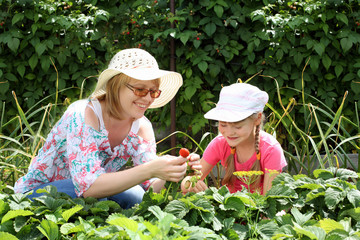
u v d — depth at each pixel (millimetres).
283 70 4012
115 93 2033
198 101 4078
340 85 4133
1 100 4070
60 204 1690
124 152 2344
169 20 3750
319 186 1798
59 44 4098
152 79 1938
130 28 4094
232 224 1607
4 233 1427
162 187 2320
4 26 4020
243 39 3977
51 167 2270
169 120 4047
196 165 1922
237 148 2498
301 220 1607
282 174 1924
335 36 3965
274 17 3785
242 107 2283
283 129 4055
